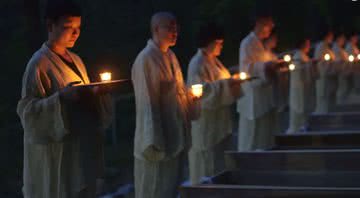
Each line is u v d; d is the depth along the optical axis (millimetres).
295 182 5797
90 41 9539
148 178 5379
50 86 4324
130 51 9750
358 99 12430
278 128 8055
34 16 7844
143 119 5258
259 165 5906
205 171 6719
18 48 10328
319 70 11289
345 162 5695
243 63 7410
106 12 9664
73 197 4410
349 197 4465
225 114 6707
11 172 8789
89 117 4488
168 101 5379
